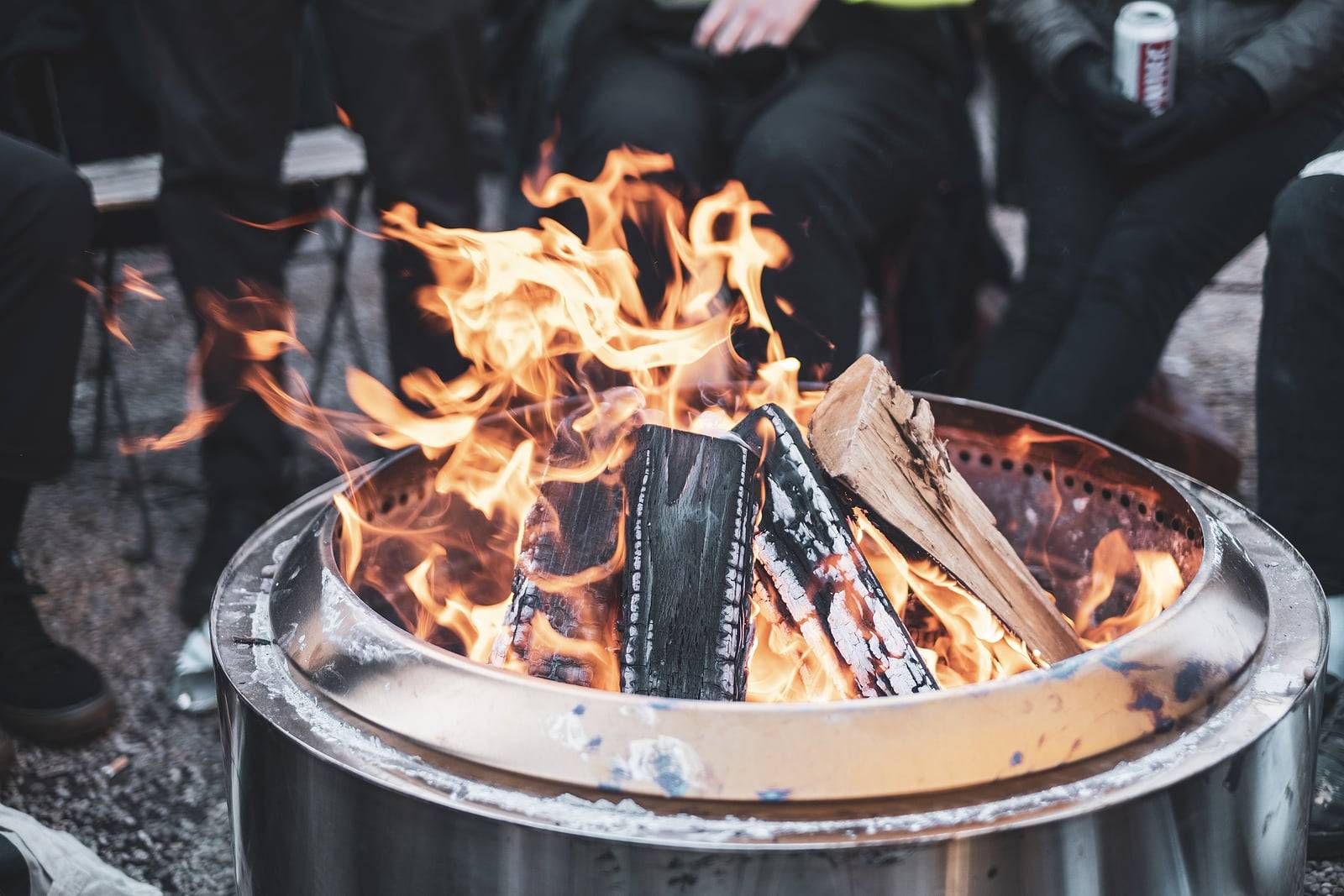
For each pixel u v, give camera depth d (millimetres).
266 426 2008
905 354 2201
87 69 2199
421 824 871
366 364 2617
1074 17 1953
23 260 1650
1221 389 2590
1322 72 1784
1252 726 927
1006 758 875
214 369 1956
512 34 2043
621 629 1061
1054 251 1926
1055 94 1964
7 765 1674
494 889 862
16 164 1647
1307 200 1499
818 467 1164
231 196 1893
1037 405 1794
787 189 1813
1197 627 982
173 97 1837
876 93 1902
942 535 1151
